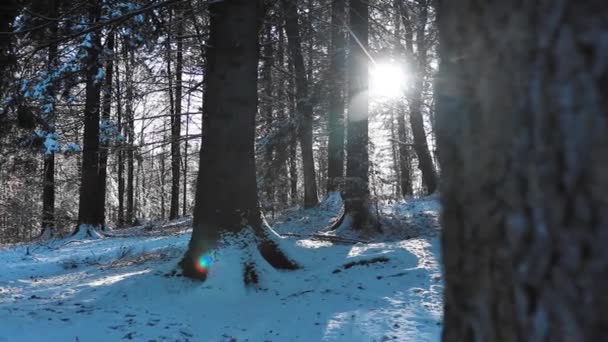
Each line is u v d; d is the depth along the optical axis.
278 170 13.84
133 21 7.28
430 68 12.30
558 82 1.12
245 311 6.62
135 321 6.02
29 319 5.88
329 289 7.12
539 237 1.16
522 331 1.20
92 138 17.36
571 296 1.10
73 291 7.74
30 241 18.30
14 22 7.08
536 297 1.17
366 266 8.12
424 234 12.50
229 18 7.98
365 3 12.96
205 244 7.67
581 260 1.08
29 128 7.79
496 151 1.27
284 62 17.50
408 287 7.09
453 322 1.48
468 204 1.39
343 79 13.27
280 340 5.51
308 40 14.41
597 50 1.06
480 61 1.33
